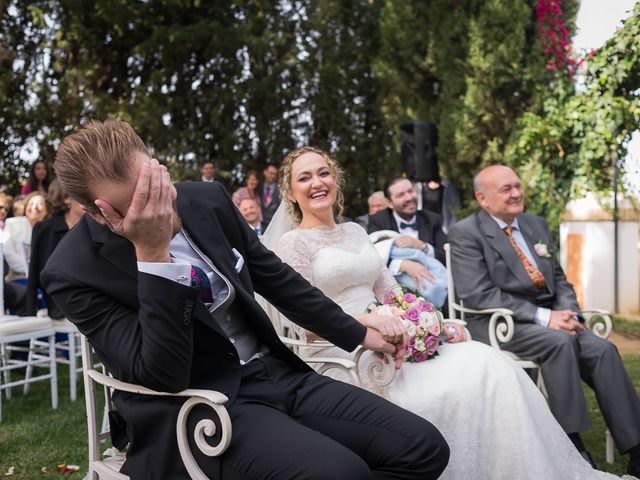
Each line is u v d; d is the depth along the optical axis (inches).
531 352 139.9
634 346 273.9
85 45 506.6
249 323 83.4
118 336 70.5
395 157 496.4
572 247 363.9
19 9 519.8
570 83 311.4
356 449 76.5
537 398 110.6
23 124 514.6
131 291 71.7
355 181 534.6
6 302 218.5
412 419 76.8
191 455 71.5
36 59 528.1
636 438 130.8
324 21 537.0
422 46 423.8
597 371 136.7
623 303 351.9
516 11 357.7
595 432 161.0
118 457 85.8
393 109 467.8
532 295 152.6
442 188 351.9
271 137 530.9
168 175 66.5
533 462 103.3
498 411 106.1
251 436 69.6
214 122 507.8
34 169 379.9
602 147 278.1
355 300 124.3
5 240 229.0
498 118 376.2
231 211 86.6
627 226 351.3
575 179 299.7
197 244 79.8
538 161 311.1
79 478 133.5
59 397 199.9
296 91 533.3
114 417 82.3
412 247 176.4
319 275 123.3
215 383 74.6
